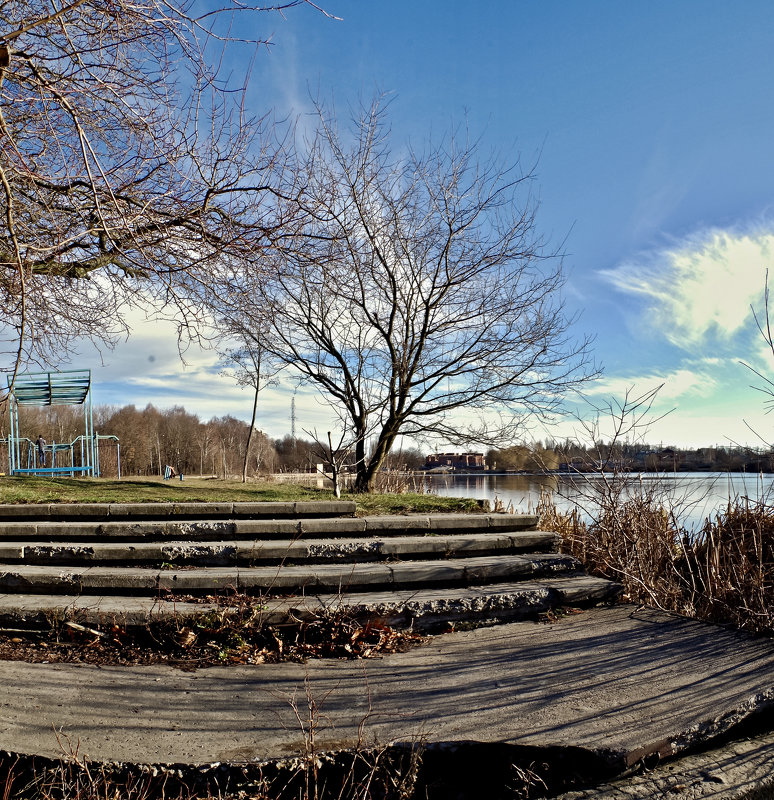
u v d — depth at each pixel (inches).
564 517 308.7
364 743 112.4
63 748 109.3
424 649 165.3
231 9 172.4
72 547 206.1
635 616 191.8
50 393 628.1
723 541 236.8
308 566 206.2
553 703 130.2
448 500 324.2
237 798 104.6
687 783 108.3
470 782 112.1
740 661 153.8
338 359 479.2
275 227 239.5
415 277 463.2
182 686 139.6
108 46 189.6
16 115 197.0
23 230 195.2
